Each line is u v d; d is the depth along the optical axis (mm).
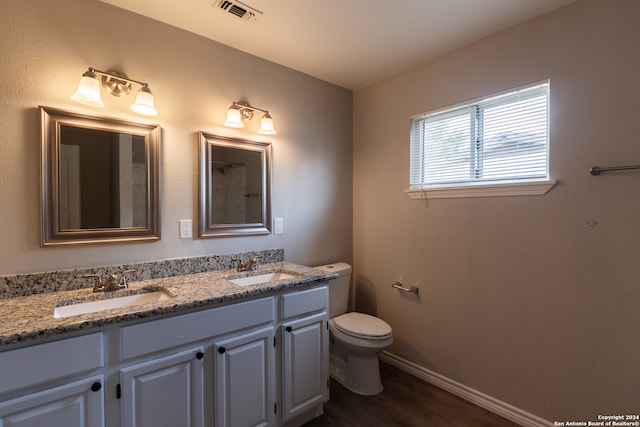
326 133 2633
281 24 1822
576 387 1626
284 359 1680
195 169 1923
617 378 1505
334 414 1909
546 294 1725
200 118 1939
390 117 2537
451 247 2152
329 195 2664
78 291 1497
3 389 978
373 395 2111
